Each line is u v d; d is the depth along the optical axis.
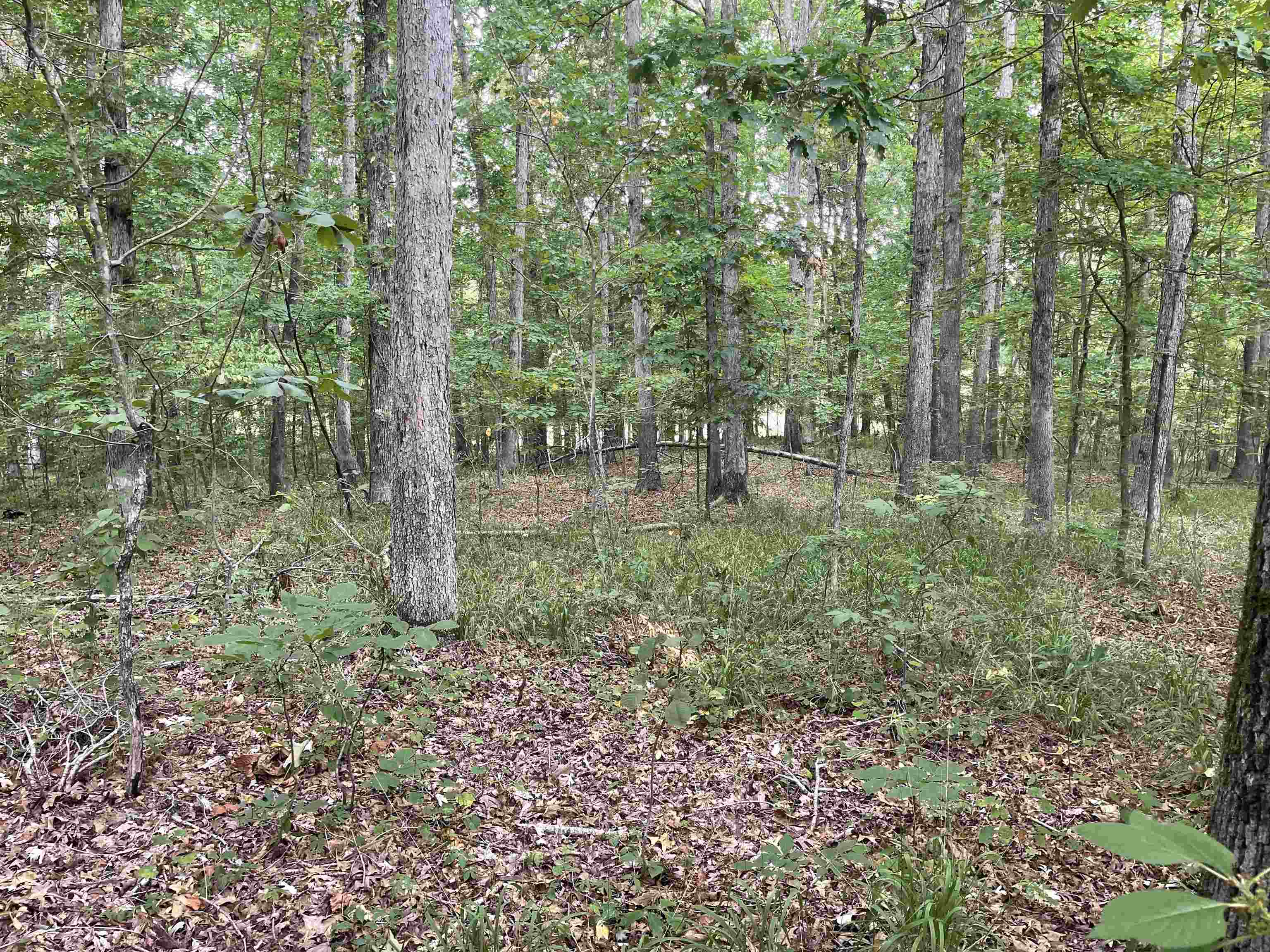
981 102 14.05
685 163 12.55
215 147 11.39
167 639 5.32
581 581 8.48
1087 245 9.30
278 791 4.20
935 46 13.02
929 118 12.51
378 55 11.71
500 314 17.97
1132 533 10.62
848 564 8.34
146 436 3.90
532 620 7.03
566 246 16.44
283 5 10.65
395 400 6.66
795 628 6.94
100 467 13.17
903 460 13.09
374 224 11.97
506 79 9.98
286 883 3.47
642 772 4.70
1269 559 1.95
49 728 4.54
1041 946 3.07
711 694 5.47
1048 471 11.00
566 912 3.39
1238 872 1.97
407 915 3.29
